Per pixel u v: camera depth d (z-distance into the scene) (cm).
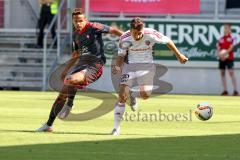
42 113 3139
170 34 5069
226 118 3055
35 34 5441
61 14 5441
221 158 1872
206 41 5066
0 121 2762
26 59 5238
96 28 2528
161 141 2216
